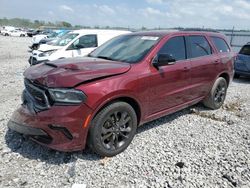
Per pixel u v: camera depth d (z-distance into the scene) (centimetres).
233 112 638
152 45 464
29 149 404
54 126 343
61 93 344
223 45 654
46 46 1153
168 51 481
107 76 378
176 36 509
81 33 1096
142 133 483
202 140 466
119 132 397
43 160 377
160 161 387
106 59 466
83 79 354
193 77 532
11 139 433
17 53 1952
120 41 527
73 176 343
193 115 595
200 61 550
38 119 351
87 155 393
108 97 367
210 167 376
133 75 405
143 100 424
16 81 909
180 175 352
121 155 399
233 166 381
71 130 347
